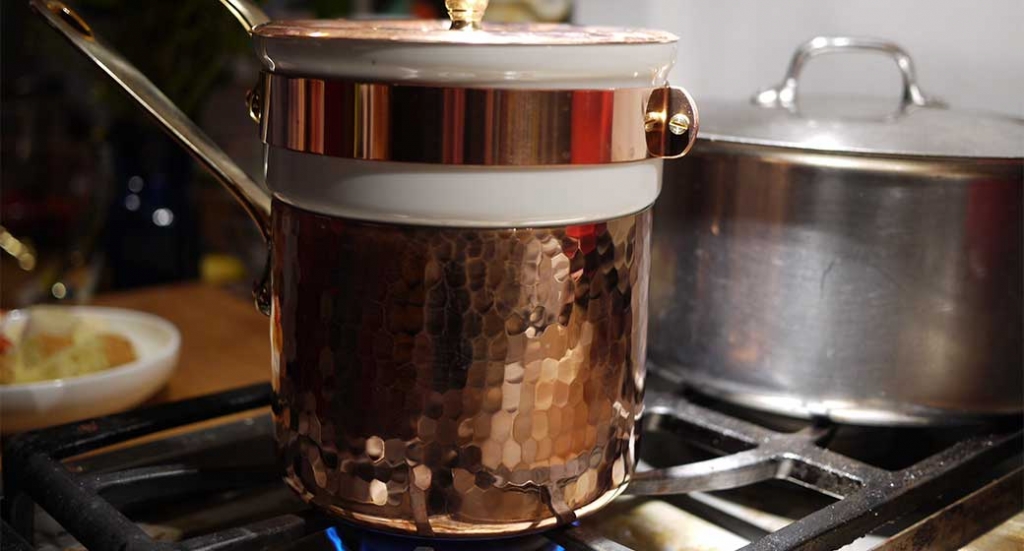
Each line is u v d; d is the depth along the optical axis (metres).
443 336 0.42
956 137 0.59
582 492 0.46
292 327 0.45
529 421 0.43
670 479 0.54
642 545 0.55
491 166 0.40
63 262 1.27
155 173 1.24
